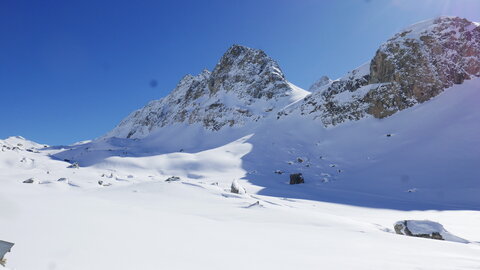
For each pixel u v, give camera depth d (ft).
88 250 16.90
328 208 77.77
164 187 73.77
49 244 17.10
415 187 128.98
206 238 24.72
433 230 38.75
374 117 254.27
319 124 286.87
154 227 27.27
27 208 28.89
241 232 29.58
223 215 43.70
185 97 568.82
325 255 21.50
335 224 39.83
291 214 45.68
